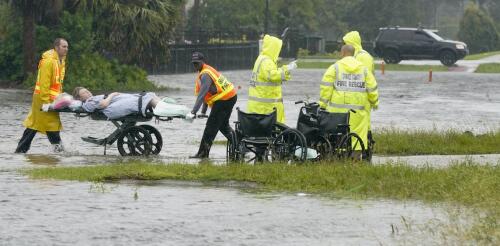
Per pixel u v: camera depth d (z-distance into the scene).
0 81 102.00
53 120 45.53
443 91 103.31
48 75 44.94
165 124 62.72
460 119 70.50
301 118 37.72
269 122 37.94
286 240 24.09
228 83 42.09
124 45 102.38
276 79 39.75
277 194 31.16
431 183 31.77
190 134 56.97
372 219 26.75
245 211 27.92
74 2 101.00
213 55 145.50
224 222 26.31
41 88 44.94
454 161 38.44
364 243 23.72
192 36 147.50
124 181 33.81
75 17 100.75
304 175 33.41
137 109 43.38
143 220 26.52
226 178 33.78
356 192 31.25
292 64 40.00
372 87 39.47
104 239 24.11
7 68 103.00
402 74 140.12
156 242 23.83
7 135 55.78
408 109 79.19
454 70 151.50
